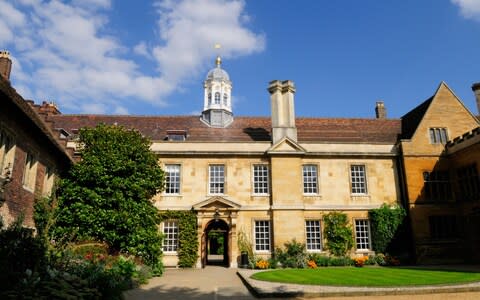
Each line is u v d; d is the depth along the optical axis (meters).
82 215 16.66
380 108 32.09
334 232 23.33
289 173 23.75
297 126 28.11
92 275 10.32
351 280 13.41
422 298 10.23
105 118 27.94
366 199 24.27
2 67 20.78
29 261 9.39
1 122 12.35
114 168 17.66
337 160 24.66
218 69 29.47
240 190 23.62
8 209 12.98
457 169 23.83
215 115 27.98
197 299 10.62
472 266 20.03
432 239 23.05
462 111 25.17
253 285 12.34
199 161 23.92
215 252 46.31
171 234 23.00
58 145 17.28
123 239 17.27
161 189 20.02
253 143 24.31
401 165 24.66
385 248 23.20
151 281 15.02
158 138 25.73
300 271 17.77
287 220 22.95
